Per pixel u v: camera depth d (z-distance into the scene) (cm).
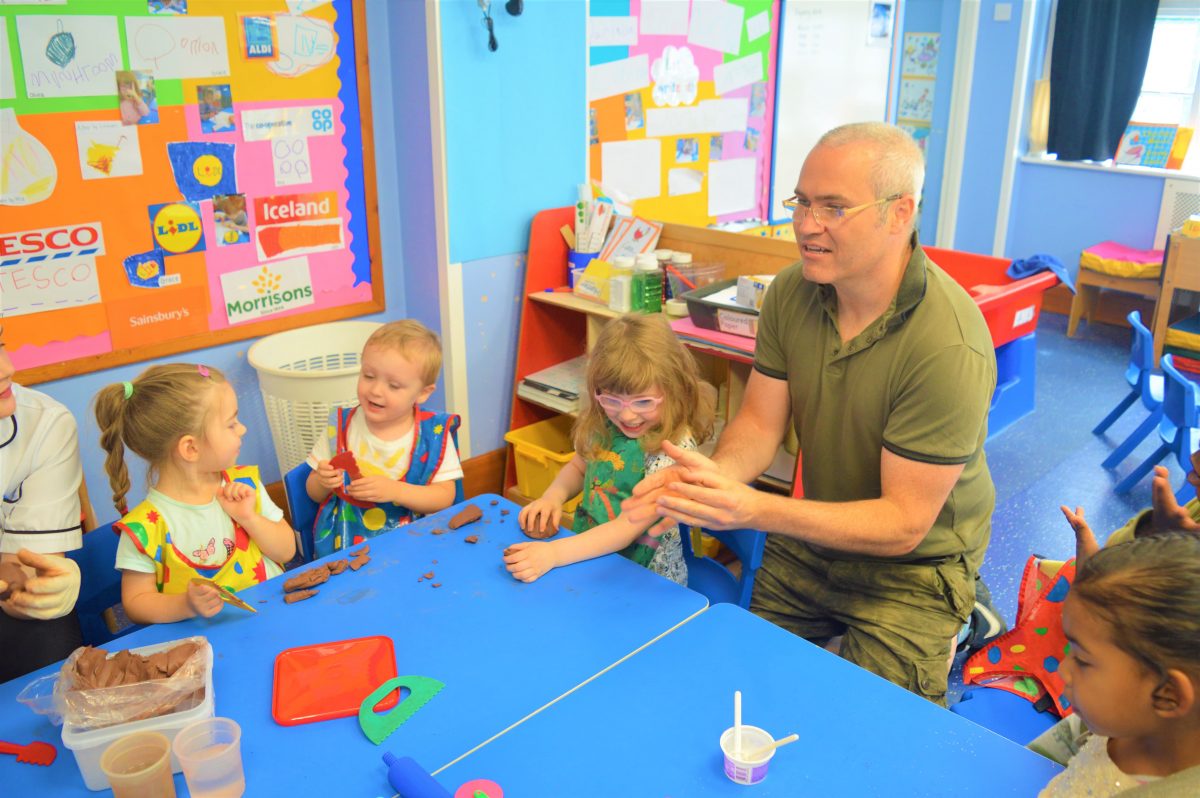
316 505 200
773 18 380
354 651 129
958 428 156
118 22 238
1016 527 300
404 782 101
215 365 280
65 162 239
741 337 262
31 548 158
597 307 296
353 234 298
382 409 193
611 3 320
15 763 110
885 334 163
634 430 174
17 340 242
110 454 159
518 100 297
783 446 262
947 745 110
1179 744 86
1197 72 473
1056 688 165
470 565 153
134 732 104
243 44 260
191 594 135
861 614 175
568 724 114
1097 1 468
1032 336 361
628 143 346
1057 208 514
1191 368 415
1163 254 455
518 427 327
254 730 114
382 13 284
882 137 155
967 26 491
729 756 103
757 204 409
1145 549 87
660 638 131
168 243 261
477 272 305
